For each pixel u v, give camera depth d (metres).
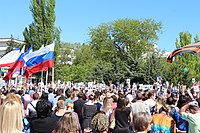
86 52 91.38
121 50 65.19
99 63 59.22
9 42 72.81
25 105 11.73
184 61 70.38
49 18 54.53
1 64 21.27
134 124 5.36
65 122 4.36
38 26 54.28
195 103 6.94
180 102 8.20
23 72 21.78
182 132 8.04
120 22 64.50
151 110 9.66
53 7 54.88
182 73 44.72
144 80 47.72
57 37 55.56
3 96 11.77
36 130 6.26
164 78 46.19
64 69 73.00
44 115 6.36
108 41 65.19
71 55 92.50
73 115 4.46
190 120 6.52
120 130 6.36
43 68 20.20
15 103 3.69
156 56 48.84
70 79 71.38
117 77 51.34
